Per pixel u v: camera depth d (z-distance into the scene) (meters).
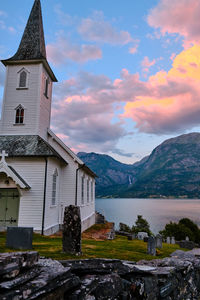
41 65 21.06
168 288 6.09
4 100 20.66
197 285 7.51
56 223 19.22
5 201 17.03
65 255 8.04
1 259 3.30
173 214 119.81
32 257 3.87
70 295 4.01
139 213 123.31
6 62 21.20
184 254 9.83
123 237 24.70
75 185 20.56
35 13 24.55
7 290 3.05
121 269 5.52
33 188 16.92
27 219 16.41
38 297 3.31
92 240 17.06
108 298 4.72
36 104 20.34
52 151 17.83
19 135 19.80
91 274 5.00
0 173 17.00
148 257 10.90
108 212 127.81
